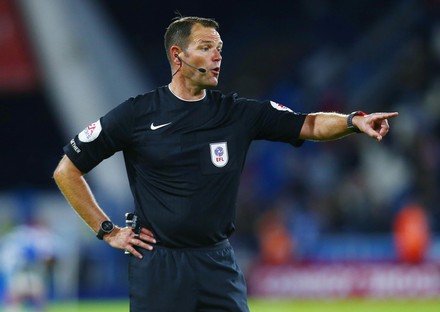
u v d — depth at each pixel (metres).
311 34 91.00
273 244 63.81
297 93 84.06
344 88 83.44
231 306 18.84
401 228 60.81
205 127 19.05
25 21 71.56
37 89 84.81
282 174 75.25
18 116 86.12
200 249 18.94
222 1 95.12
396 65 83.50
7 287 49.50
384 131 18.78
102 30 75.81
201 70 18.92
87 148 19.20
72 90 72.25
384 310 53.59
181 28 19.09
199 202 18.83
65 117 73.00
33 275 46.19
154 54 91.50
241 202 71.88
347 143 75.94
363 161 74.75
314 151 76.25
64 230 65.88
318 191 73.00
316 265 63.25
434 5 85.75
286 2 94.00
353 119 18.97
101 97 72.62
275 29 92.62
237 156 19.25
